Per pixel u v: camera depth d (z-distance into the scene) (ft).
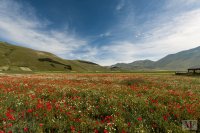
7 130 20.39
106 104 31.96
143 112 28.02
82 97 38.78
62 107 29.37
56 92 43.55
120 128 21.52
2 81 69.56
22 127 21.45
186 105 29.60
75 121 24.03
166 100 35.86
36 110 27.71
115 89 49.24
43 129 21.65
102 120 25.89
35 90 45.85
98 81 82.02
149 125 22.98
